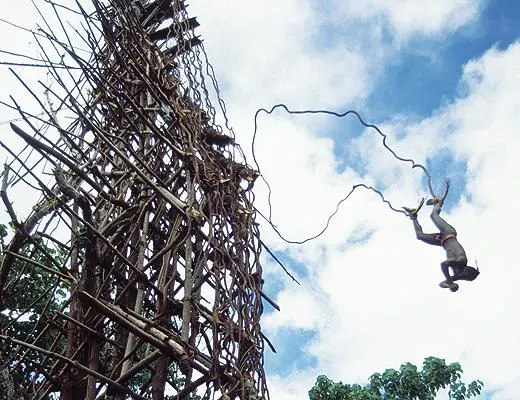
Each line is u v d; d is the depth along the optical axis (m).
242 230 7.68
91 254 6.65
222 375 6.40
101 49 9.22
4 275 7.67
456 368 19.25
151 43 9.92
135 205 7.46
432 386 19.12
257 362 6.78
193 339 6.37
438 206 4.74
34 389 7.25
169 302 6.88
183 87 9.28
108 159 7.95
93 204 7.88
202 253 7.34
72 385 6.56
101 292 6.84
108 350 7.55
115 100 7.86
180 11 10.84
